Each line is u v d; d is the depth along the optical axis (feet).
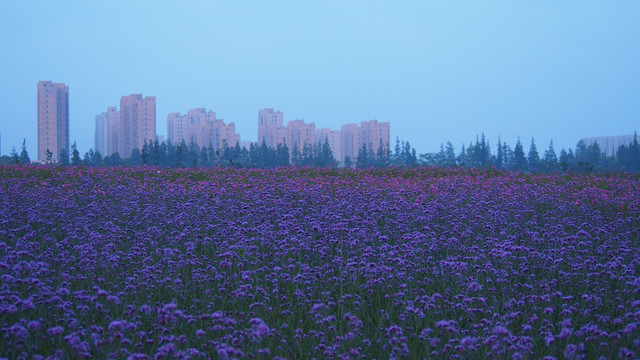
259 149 375.45
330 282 26.11
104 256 26.89
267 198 46.26
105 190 56.29
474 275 26.73
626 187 63.77
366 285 25.13
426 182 65.31
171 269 25.76
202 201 46.68
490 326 20.80
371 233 35.22
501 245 29.66
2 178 63.10
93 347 18.33
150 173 73.92
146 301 23.26
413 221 38.50
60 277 24.03
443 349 18.84
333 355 18.98
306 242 31.65
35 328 17.38
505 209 44.80
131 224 38.01
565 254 29.96
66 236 33.47
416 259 29.04
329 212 39.73
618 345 19.12
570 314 22.29
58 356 16.30
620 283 25.23
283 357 19.25
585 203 52.42
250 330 18.95
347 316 20.22
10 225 34.88
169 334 19.70
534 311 23.03
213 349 19.35
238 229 33.35
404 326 21.72
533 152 362.74
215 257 29.45
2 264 21.53
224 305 23.22
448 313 23.18
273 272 26.99
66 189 54.54
